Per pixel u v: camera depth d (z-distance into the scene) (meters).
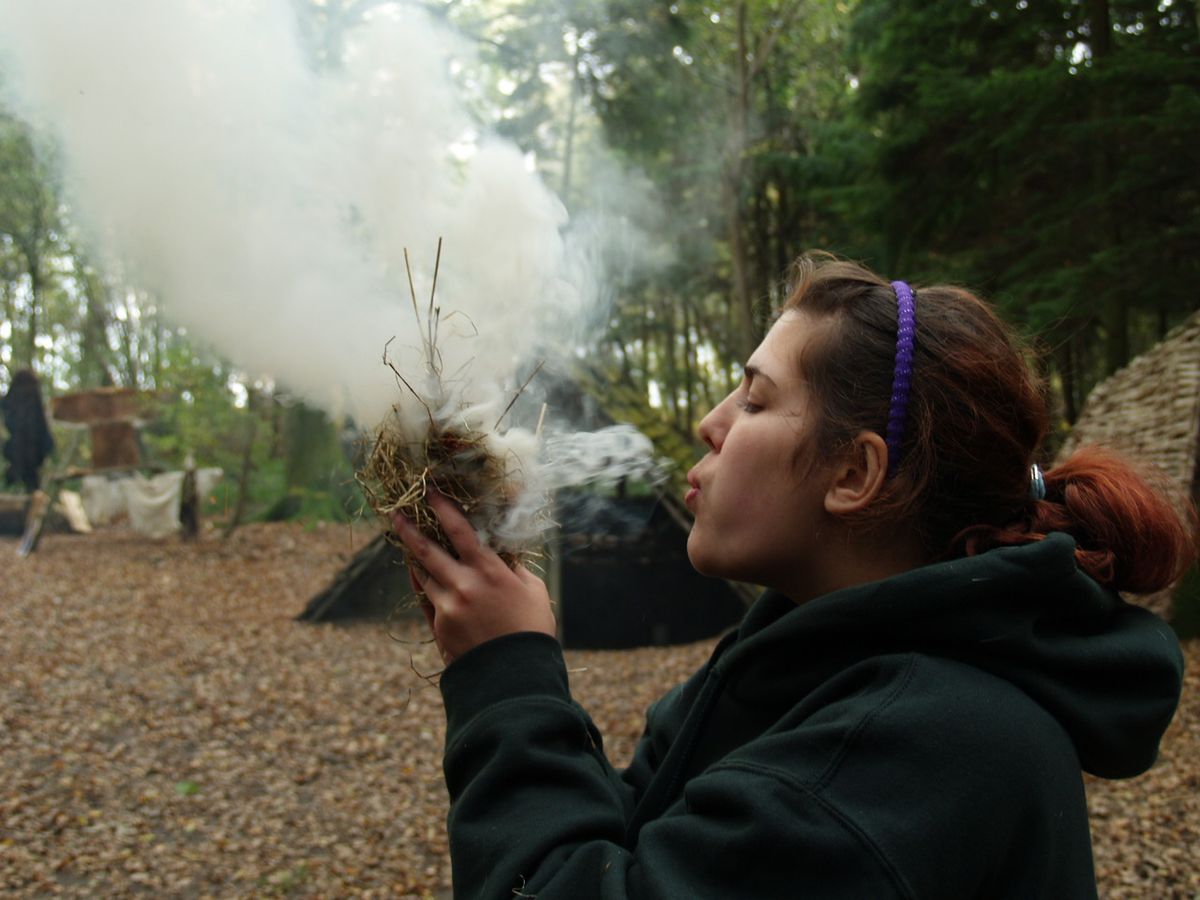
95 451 12.04
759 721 0.92
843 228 10.48
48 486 12.11
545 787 0.84
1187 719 4.83
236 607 8.71
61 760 5.05
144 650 7.29
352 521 1.10
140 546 11.50
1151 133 5.85
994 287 7.48
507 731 0.85
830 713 0.76
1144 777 4.28
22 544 11.12
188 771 5.05
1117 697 0.82
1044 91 6.09
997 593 0.78
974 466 0.85
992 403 0.86
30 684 6.28
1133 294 6.56
